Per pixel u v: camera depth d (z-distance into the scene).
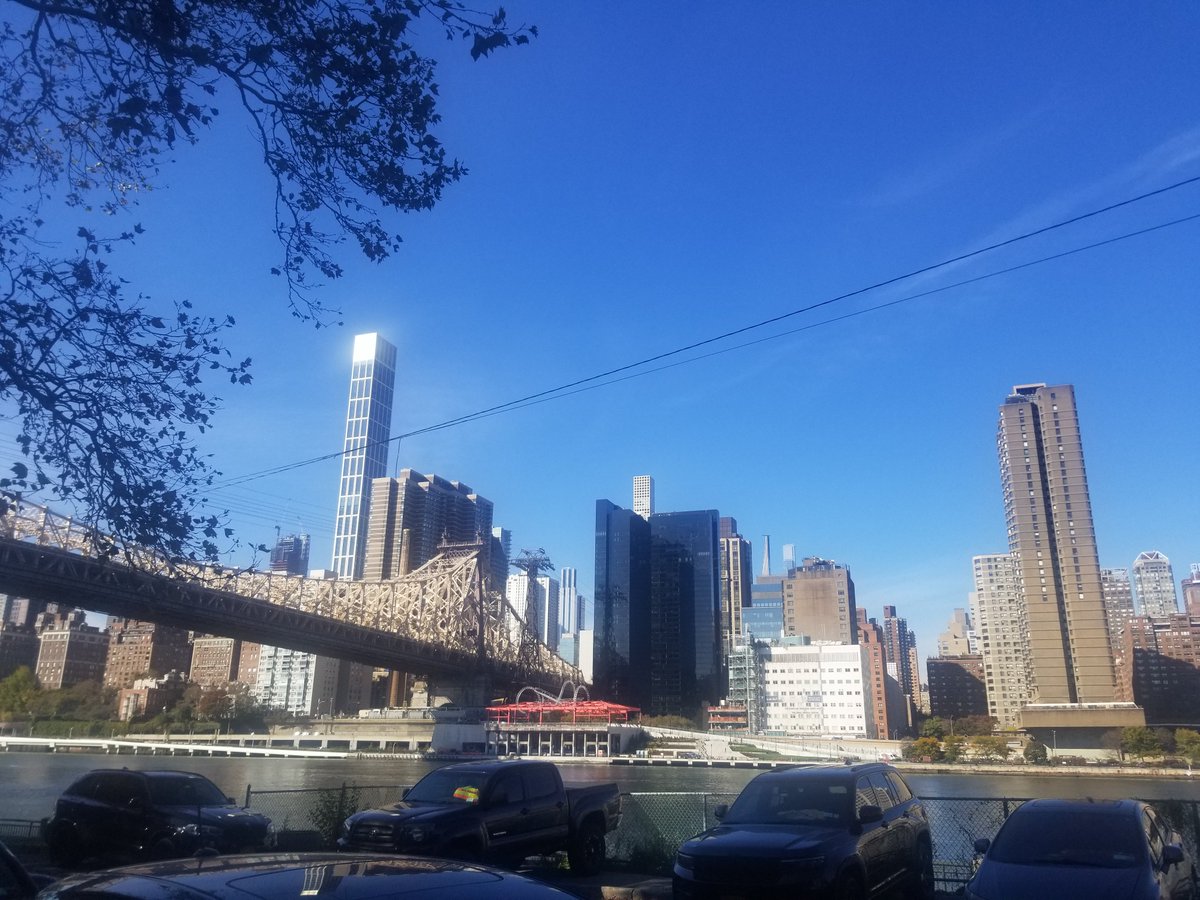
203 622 81.06
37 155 9.02
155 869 3.63
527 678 159.62
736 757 133.50
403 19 8.79
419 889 3.34
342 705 199.25
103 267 9.28
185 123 8.62
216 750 141.38
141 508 9.12
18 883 5.44
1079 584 169.75
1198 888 11.06
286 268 9.92
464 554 149.50
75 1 8.48
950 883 15.07
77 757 130.75
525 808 14.35
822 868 10.23
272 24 8.63
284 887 3.25
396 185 9.46
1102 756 143.12
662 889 12.98
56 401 8.95
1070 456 177.38
